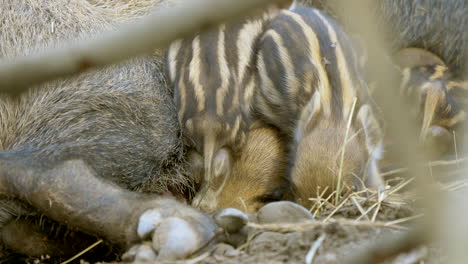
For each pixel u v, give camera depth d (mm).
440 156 12844
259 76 12602
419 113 13172
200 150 11750
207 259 8195
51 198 9453
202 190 11523
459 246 3604
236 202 11508
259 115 12492
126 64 12289
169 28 2762
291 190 11180
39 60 2871
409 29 15750
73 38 12562
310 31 12703
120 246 9133
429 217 3746
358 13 3113
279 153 11953
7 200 10133
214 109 11703
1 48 12164
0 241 10531
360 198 9953
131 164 11109
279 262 7980
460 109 13477
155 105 12086
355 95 12016
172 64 12711
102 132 11250
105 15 13867
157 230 8500
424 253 6992
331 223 8484
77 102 11570
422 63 14859
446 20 15375
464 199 4047
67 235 10164
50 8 12938
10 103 11555
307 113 11625
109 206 9250
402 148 3484
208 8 2729
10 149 10930
